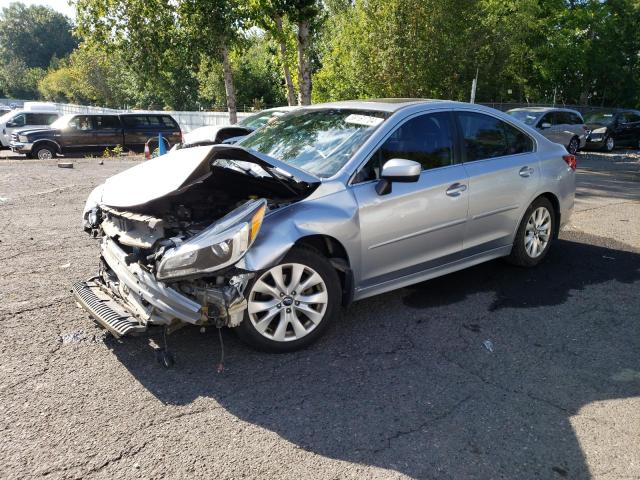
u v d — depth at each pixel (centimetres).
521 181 505
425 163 436
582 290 498
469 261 482
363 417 302
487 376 348
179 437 282
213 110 4222
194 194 410
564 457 272
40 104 3108
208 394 322
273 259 338
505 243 511
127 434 283
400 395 324
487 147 489
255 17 1630
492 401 319
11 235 666
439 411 309
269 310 359
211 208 382
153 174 383
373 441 281
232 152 355
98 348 375
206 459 266
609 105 3622
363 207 389
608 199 977
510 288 502
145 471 256
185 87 4272
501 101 2814
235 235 315
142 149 1966
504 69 2267
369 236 394
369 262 400
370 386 334
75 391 322
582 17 3003
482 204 471
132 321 341
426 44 1977
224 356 367
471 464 266
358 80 2170
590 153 2091
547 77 3075
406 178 376
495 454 273
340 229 374
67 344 380
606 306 462
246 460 265
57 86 6550
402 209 410
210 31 1650
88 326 409
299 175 381
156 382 334
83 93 5778
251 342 362
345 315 438
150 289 333
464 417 303
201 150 395
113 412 302
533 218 534
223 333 402
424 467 263
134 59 1781
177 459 265
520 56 2747
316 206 370
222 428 290
